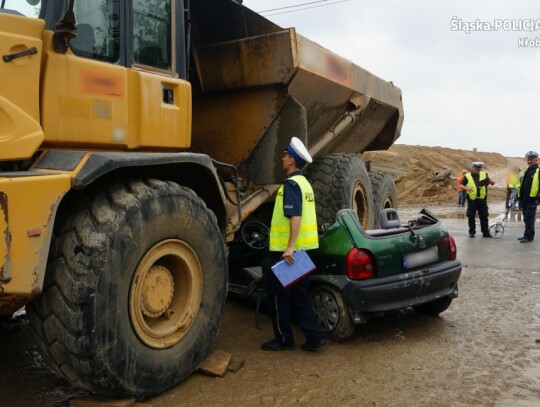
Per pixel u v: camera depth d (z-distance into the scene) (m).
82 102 3.46
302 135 5.96
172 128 4.12
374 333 5.00
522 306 6.00
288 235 4.46
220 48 6.07
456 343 4.72
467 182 12.51
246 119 6.20
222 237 4.26
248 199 5.88
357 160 7.60
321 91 6.75
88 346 3.09
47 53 3.29
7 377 3.90
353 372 4.04
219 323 4.09
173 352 3.63
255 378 3.92
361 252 4.60
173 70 4.23
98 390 3.26
